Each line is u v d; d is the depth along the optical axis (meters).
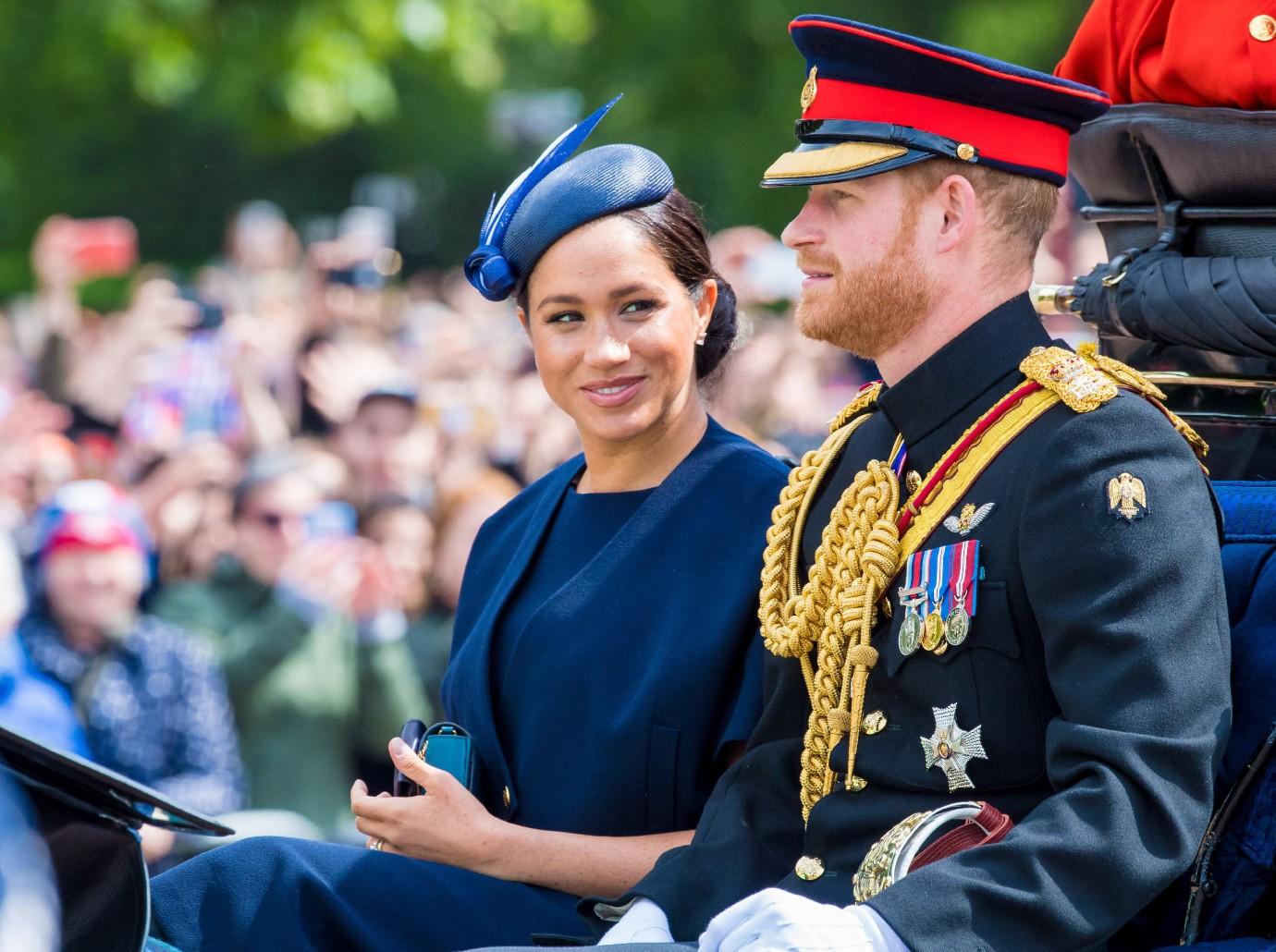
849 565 8.21
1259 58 8.65
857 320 8.23
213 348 25.61
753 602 9.34
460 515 19.98
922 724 7.80
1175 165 8.97
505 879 9.11
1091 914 6.82
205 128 48.09
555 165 9.88
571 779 9.43
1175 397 9.09
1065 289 9.42
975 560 7.65
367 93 44.41
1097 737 7.00
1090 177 9.55
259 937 8.54
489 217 9.93
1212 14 8.81
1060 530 7.43
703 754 9.30
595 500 10.08
